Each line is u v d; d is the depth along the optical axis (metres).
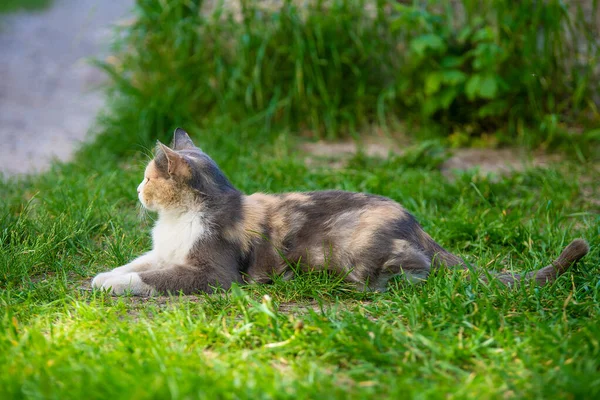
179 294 4.27
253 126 8.20
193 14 8.80
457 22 8.20
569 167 7.05
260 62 8.30
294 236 4.57
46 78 11.85
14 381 2.92
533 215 5.78
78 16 16.38
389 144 7.98
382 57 8.38
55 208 5.75
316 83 8.32
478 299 3.90
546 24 7.78
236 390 2.87
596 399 2.90
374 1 8.48
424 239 4.65
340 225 4.52
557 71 7.95
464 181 6.56
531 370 3.18
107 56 11.88
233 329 3.52
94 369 3.05
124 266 4.61
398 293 4.20
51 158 7.88
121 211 5.94
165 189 4.54
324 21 8.33
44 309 3.85
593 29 7.92
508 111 8.04
